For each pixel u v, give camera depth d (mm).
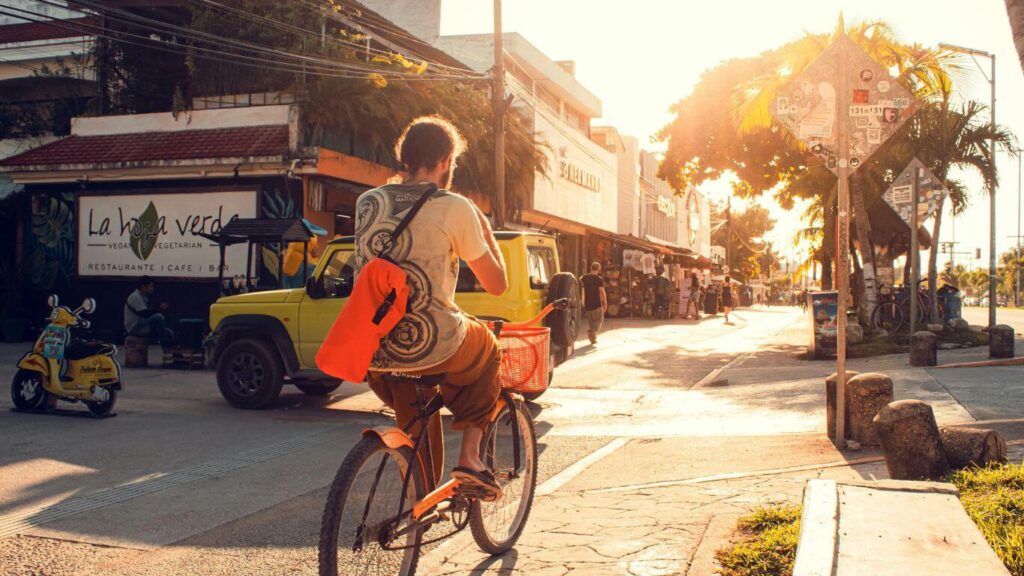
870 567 2861
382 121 17938
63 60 21500
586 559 4066
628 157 45219
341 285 9539
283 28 17750
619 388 11781
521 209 26172
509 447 4312
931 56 18656
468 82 23578
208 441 7762
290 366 9680
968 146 19125
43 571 4223
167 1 19172
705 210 74625
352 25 20031
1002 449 5344
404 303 3246
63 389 8961
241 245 17547
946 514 3469
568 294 9859
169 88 19844
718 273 73188
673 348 18578
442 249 3326
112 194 18469
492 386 3732
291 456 7117
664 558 4008
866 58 6691
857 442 6777
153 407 9898
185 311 17922
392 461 3451
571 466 6574
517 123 24859
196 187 17844
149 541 4715
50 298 9094
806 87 6832
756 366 14305
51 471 6473
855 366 13094
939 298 21156
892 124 6656
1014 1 4535
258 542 4680
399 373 3471
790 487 5430
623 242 41750
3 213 19422
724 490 5441
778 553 3787
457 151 3625
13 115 21281
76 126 19250
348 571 3188
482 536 4074
